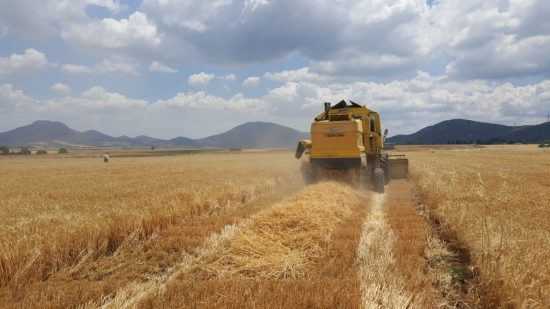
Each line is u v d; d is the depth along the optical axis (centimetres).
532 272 559
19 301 544
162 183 1955
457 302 570
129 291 588
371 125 2056
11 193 1647
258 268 686
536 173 2317
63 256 730
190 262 731
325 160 1789
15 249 663
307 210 1010
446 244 852
